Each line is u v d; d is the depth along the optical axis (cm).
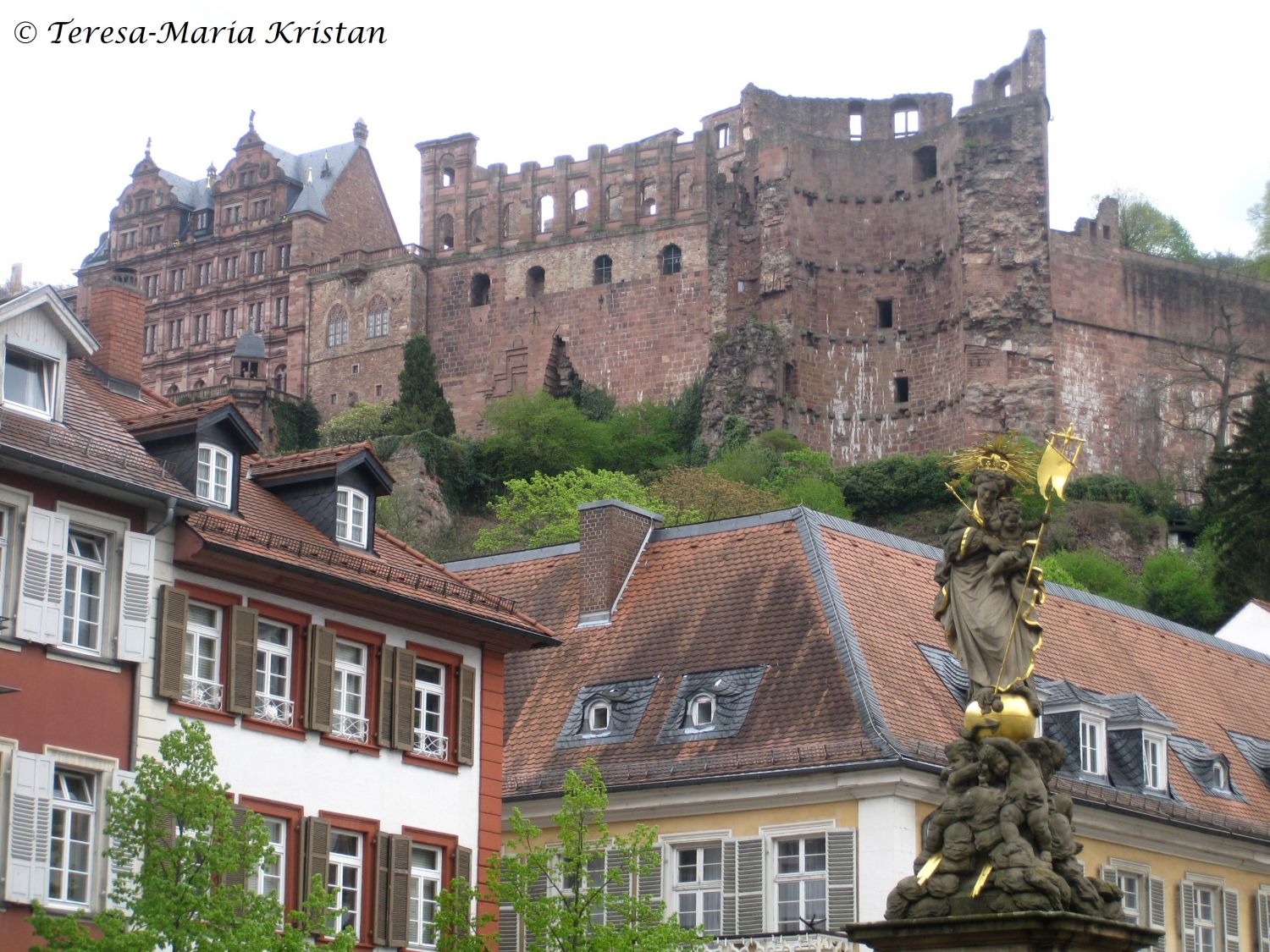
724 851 5212
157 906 3662
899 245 15762
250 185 18338
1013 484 3109
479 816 5012
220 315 18238
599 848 4500
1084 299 15162
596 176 16675
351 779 4706
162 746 3812
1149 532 13962
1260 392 12231
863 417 15575
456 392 16838
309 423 17262
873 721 5144
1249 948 5966
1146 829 5700
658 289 16225
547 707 5762
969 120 15475
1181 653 6725
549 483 12662
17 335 4259
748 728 5325
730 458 14575
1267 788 6366
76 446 4284
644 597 5959
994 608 3027
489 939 4631
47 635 4150
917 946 2881
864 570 5788
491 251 16912
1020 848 2898
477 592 5100
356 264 17288
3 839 4009
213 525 4494
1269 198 17988
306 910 4134
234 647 4497
